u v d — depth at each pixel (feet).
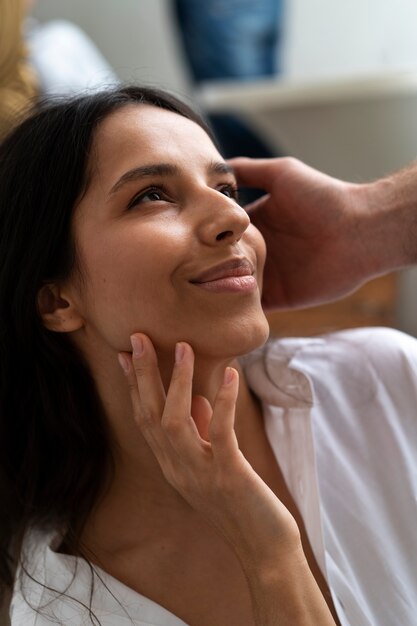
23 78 4.21
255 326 2.36
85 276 2.53
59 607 2.62
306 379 2.77
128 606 2.59
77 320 2.64
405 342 3.05
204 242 2.36
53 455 2.93
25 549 2.86
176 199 2.48
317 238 3.28
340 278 3.32
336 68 6.97
